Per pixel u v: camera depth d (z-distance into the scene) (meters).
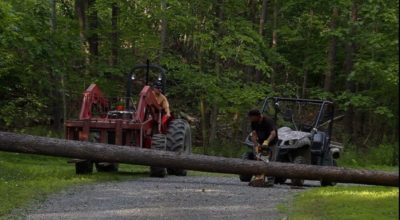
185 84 29.02
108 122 16.41
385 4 23.25
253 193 13.38
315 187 15.45
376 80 28.67
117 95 28.31
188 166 15.35
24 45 22.19
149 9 29.27
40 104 27.47
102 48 29.88
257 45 29.62
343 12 31.61
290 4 31.06
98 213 10.53
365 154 29.61
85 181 14.83
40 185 13.74
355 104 30.09
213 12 31.14
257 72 31.75
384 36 24.08
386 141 32.31
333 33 29.56
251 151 16.59
